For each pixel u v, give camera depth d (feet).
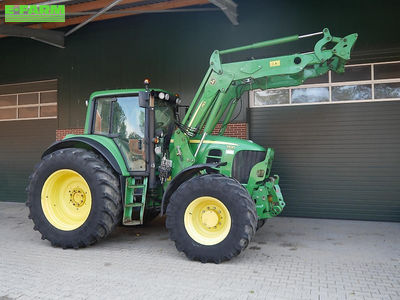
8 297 10.82
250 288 11.48
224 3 22.44
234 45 25.07
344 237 18.42
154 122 16.60
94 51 28.99
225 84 16.56
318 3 23.22
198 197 14.17
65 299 10.67
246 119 24.58
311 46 23.32
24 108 31.96
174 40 26.61
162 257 14.89
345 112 23.16
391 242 17.39
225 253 13.62
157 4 24.85
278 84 17.87
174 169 16.79
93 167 15.79
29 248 16.42
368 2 22.26
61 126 29.81
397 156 22.12
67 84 29.76
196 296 10.85
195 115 16.80
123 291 11.25
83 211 16.70
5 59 32.01
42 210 16.55
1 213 26.12
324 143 23.50
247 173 16.53
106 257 14.92
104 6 24.35
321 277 12.50
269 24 24.25
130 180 16.62
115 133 17.28
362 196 22.72
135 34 27.73
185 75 26.22
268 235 18.92
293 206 24.02
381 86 22.61
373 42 22.17
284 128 24.32
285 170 24.23
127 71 27.89
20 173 31.65
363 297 10.77
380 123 22.49
